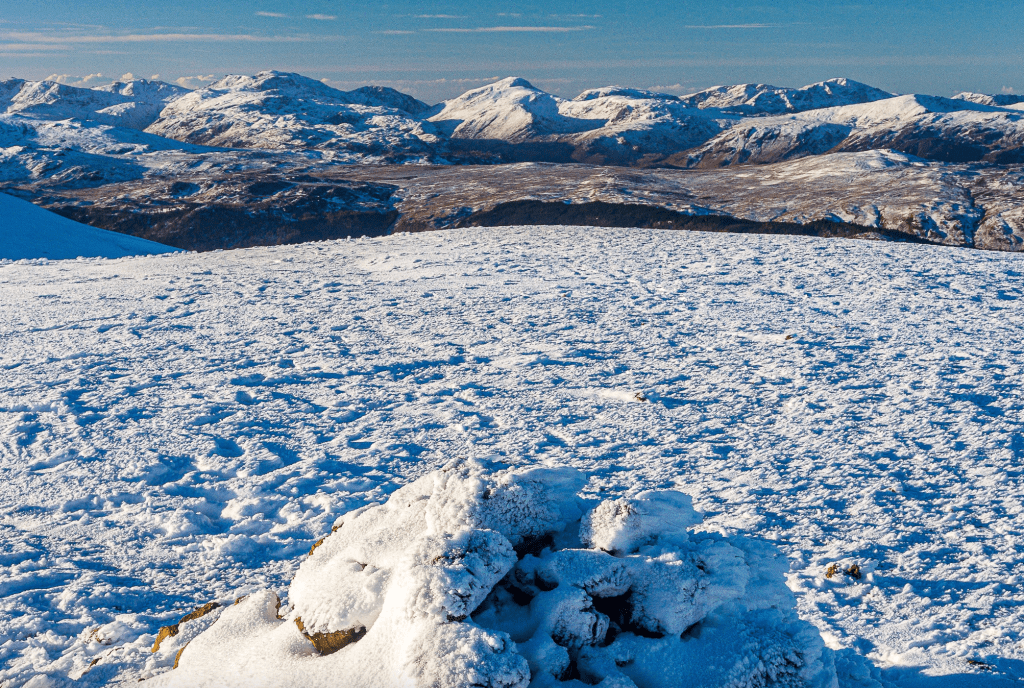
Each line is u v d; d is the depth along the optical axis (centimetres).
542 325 1295
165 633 352
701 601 277
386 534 313
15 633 404
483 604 280
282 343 1201
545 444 746
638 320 1323
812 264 1898
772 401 873
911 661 379
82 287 1794
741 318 1327
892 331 1209
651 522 297
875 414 815
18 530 564
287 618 304
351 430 793
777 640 272
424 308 1461
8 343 1219
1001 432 746
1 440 764
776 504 597
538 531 308
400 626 252
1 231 3181
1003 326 1231
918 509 583
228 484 650
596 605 284
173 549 529
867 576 483
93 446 742
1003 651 390
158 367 1057
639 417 827
